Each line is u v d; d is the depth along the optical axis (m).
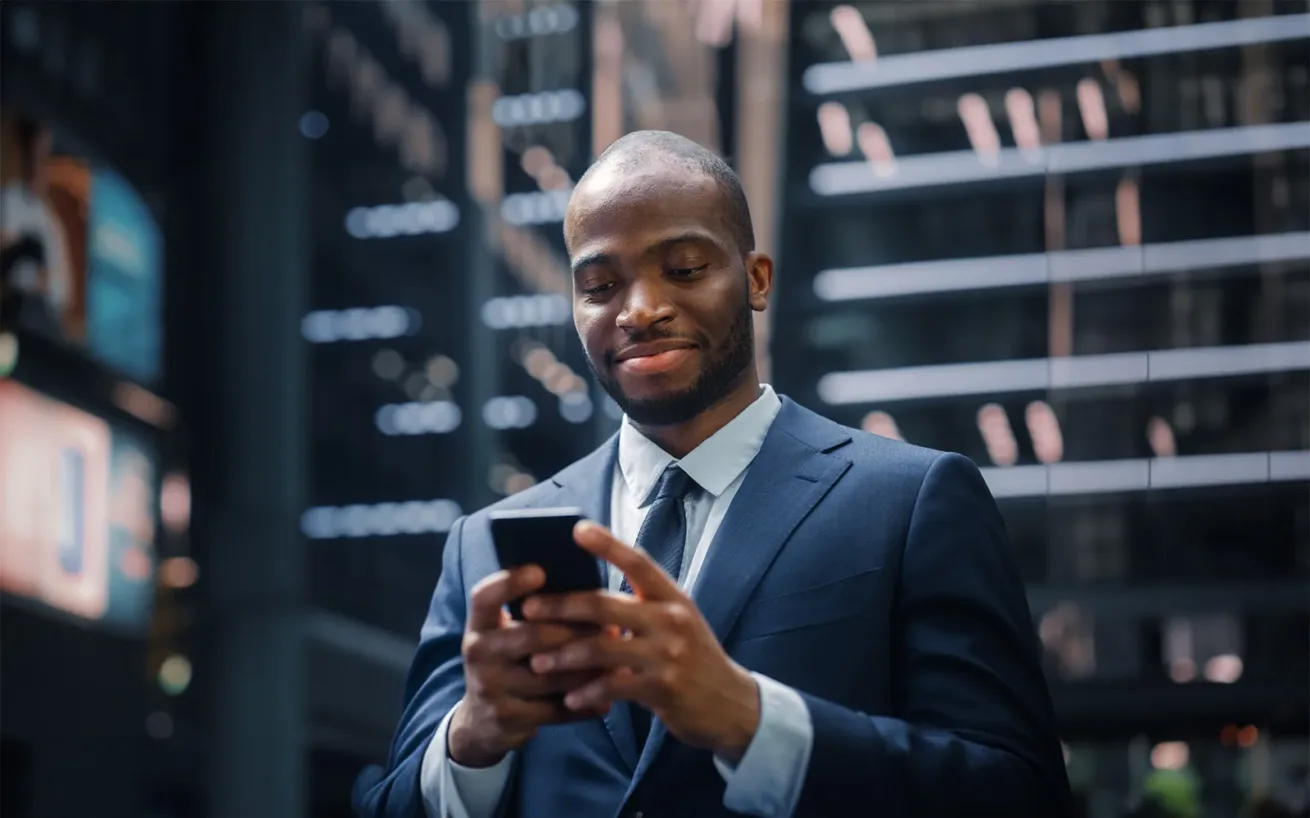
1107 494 18.97
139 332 17.14
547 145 22.59
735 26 18.52
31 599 14.96
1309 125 17.55
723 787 1.35
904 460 1.49
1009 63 18.16
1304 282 18.38
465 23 22.47
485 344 22.22
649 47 23.84
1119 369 18.61
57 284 15.66
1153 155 17.48
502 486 24.16
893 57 18.14
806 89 18.56
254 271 17.22
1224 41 17.58
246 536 16.62
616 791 1.40
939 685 1.38
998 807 1.31
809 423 1.55
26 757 15.28
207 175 17.59
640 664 1.17
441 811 1.42
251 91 17.58
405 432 21.88
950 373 19.28
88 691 16.14
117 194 16.84
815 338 19.59
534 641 1.18
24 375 15.11
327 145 22.11
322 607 20.75
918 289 18.50
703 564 1.44
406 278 21.98
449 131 22.17
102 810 16.30
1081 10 17.98
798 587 1.41
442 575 1.67
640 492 1.55
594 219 1.44
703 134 23.34
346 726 18.70
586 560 1.17
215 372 17.09
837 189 18.55
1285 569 19.78
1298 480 18.36
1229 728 19.05
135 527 16.92
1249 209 18.42
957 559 1.43
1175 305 18.53
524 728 1.24
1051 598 20.42
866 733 1.27
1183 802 11.06
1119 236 18.28
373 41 22.47
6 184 15.16
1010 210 18.97
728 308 1.44
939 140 18.48
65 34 16.67
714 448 1.50
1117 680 19.12
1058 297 19.23
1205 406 19.09
